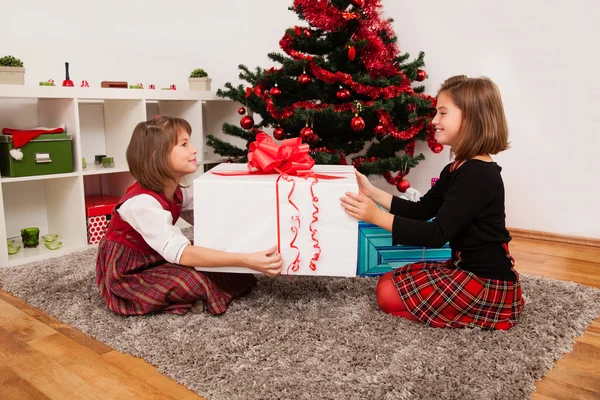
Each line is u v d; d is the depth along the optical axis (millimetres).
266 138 1319
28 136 1712
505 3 2090
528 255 1903
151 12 2350
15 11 1918
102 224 1966
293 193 1169
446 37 2260
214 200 1185
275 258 1178
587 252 1949
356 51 1855
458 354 1062
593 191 2021
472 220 1175
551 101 2051
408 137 1899
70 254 1788
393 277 1270
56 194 1994
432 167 2383
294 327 1178
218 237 1199
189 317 1253
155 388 969
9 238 1994
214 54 2613
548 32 2016
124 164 2088
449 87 1206
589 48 1946
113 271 1260
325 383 951
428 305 1195
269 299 1358
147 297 1242
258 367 1009
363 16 1880
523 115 2117
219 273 1298
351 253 1191
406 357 1047
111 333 1176
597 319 1312
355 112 1825
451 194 1174
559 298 1408
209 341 1117
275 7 2602
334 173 1322
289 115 1909
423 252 1532
